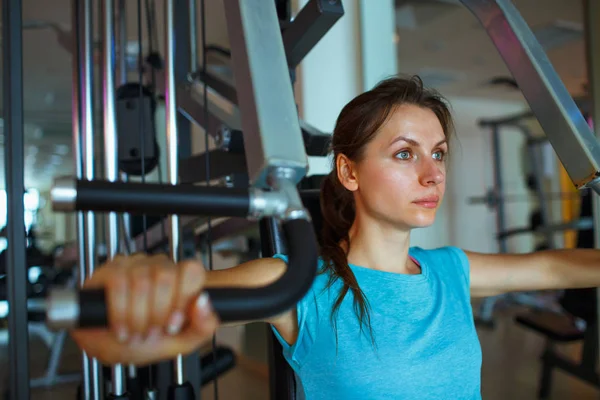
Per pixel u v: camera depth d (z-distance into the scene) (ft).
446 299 3.26
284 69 1.69
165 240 4.98
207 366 5.71
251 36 1.69
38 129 24.59
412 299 3.17
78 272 3.55
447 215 25.39
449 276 3.42
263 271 2.79
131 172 4.44
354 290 3.01
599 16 8.23
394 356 2.93
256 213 1.48
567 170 2.61
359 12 7.43
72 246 8.16
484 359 11.53
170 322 1.20
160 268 1.24
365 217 3.32
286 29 3.45
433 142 3.11
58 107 20.85
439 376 2.98
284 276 1.39
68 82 17.63
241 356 11.62
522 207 26.30
